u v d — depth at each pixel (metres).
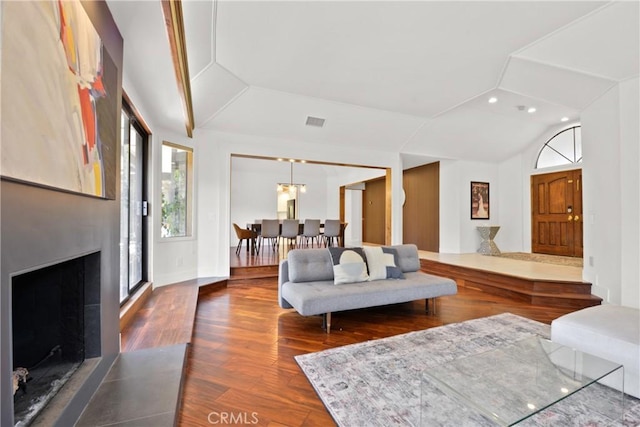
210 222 4.73
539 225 6.71
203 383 1.96
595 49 3.04
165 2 1.74
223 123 4.60
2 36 0.85
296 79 3.87
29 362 1.45
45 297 1.52
